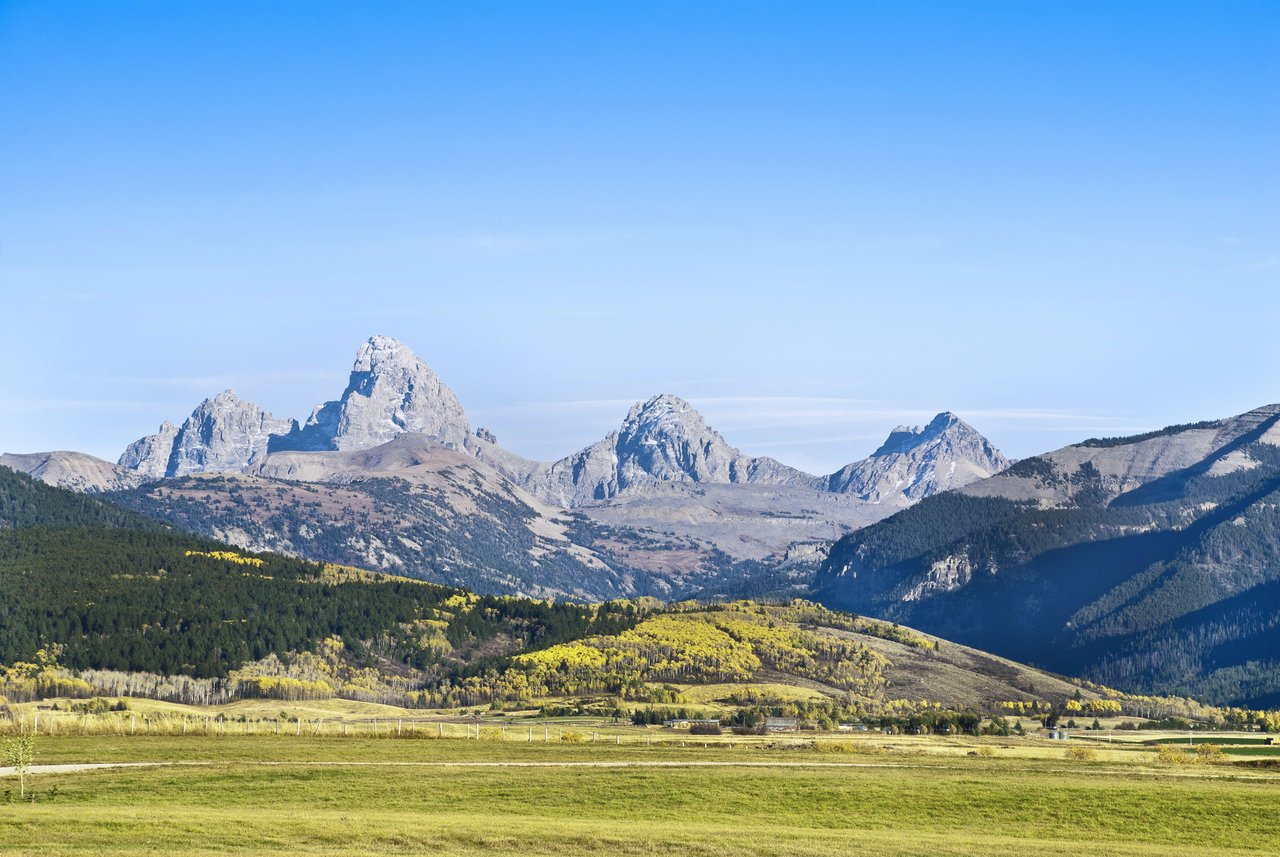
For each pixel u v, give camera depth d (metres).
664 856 88.12
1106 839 102.31
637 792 118.31
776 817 108.69
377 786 120.25
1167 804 114.69
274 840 88.00
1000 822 108.19
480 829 94.31
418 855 85.44
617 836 93.19
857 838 96.50
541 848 89.06
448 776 127.69
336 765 137.50
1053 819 109.31
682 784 123.25
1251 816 110.50
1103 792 120.31
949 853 91.25
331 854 83.81
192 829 90.62
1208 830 105.81
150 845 84.69
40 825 90.44
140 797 111.94
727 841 92.62
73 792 113.62
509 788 119.88
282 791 116.50
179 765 135.88
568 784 122.50
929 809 112.56
